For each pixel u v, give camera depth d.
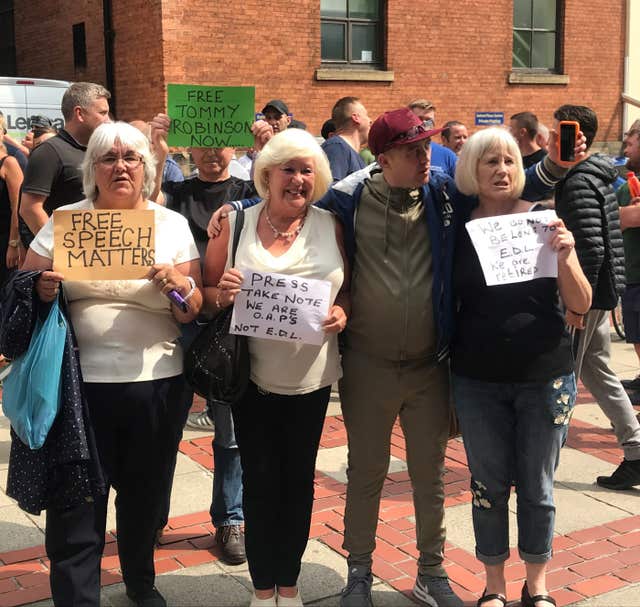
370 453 3.46
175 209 4.06
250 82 11.89
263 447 3.29
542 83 14.39
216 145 4.02
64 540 3.07
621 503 4.65
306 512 3.35
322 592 3.70
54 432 2.98
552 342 3.24
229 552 3.92
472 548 4.10
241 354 3.15
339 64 12.80
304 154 3.11
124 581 3.53
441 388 3.46
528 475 3.33
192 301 3.12
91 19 12.74
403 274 3.28
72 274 3.00
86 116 4.54
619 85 15.22
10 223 6.39
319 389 3.28
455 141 8.15
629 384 6.83
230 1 11.59
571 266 3.17
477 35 13.66
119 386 3.10
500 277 3.13
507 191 3.20
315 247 3.22
